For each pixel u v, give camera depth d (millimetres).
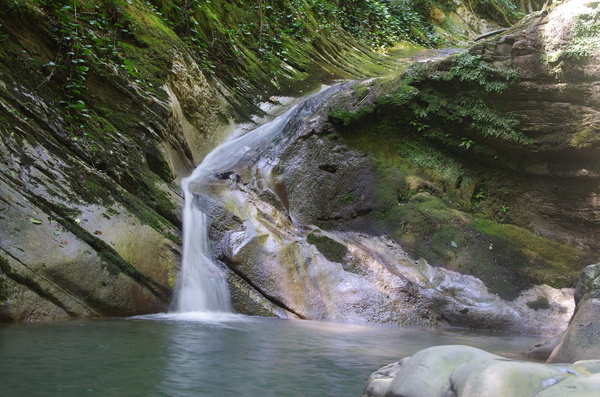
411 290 6785
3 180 5016
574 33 8539
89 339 3949
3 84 5793
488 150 9391
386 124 9680
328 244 7016
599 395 1780
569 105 8703
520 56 9000
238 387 2959
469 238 8039
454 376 2119
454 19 23031
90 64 7027
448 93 9531
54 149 5793
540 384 1964
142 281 5457
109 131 6684
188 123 8914
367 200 8922
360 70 13898
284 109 10727
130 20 8266
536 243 8102
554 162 9078
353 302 6492
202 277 6039
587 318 4008
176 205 6543
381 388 2451
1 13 6250
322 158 9125
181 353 3705
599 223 8906
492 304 6758
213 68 10102
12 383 2729
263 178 8508
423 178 9414
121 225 5617
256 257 6449
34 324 4422
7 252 4539
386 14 18125
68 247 4980
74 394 2615
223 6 11461
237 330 4902
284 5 13258
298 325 5598
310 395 2877
